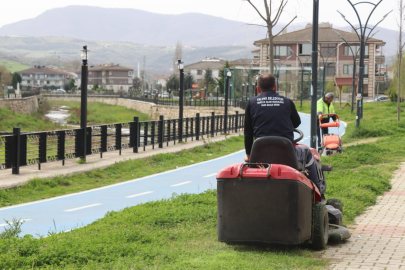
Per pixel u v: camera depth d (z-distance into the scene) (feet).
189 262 20.29
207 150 80.89
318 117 58.75
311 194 23.07
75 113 351.46
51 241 24.20
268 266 19.74
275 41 335.06
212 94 412.57
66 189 46.91
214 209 32.48
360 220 30.78
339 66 335.67
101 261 21.35
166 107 276.82
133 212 32.19
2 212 37.27
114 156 65.87
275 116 23.38
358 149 63.05
